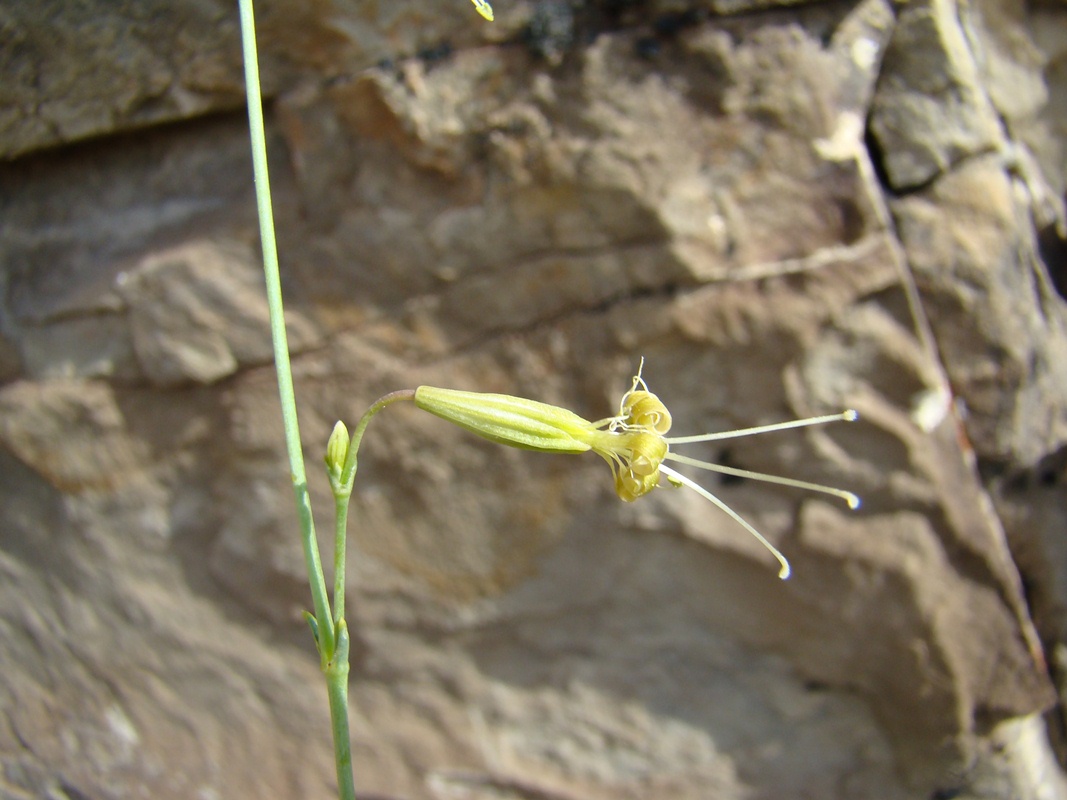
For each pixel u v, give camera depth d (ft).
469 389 0.32
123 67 0.31
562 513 0.33
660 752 0.35
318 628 0.21
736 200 0.30
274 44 0.30
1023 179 0.31
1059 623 0.33
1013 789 0.33
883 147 0.30
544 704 0.35
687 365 0.31
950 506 0.31
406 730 0.35
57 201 0.33
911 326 0.30
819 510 0.32
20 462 0.35
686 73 0.29
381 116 0.30
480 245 0.31
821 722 0.34
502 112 0.30
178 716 0.36
